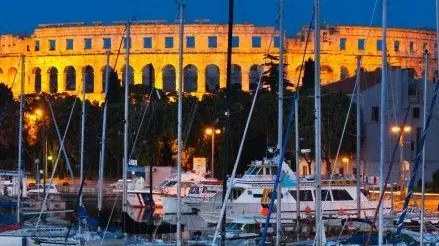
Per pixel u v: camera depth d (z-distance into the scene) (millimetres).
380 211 91125
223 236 98625
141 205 195375
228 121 105750
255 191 149125
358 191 145500
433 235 110750
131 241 114125
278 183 98375
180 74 116312
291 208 146250
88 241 111125
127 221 124688
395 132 199750
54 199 193125
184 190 195000
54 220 139875
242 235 117750
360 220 125500
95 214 169750
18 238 113438
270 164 150875
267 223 95438
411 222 130625
